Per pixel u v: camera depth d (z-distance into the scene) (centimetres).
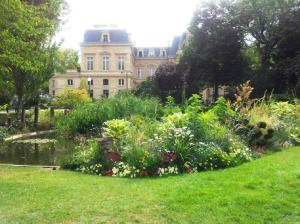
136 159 780
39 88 2136
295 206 523
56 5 1455
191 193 572
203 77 3991
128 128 959
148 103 1669
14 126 2025
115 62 6794
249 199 541
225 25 3797
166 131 904
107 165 819
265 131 1113
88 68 6825
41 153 1203
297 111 1562
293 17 3338
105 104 1602
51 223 455
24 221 460
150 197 558
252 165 808
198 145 863
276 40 3531
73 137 1559
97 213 489
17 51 1012
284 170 726
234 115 1185
